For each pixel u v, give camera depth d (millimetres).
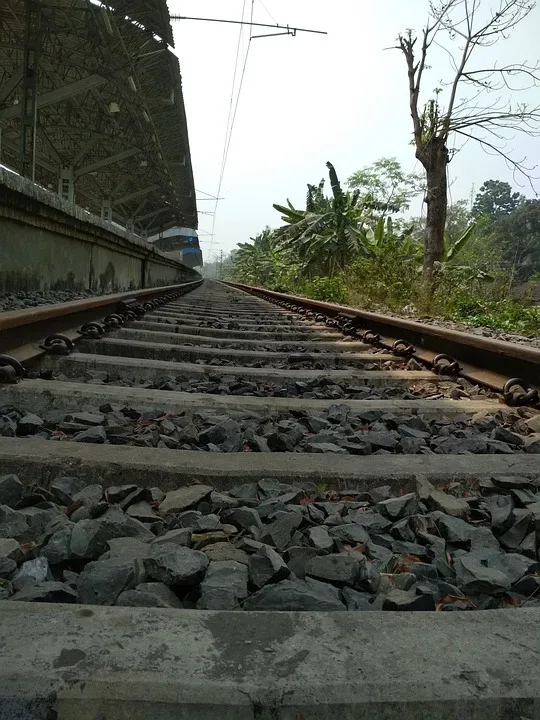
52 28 12289
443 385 3791
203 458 1965
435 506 1727
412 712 847
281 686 852
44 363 3551
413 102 13406
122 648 915
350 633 985
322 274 20984
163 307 8945
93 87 15172
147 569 1250
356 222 20531
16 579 1224
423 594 1198
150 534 1497
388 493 1832
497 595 1267
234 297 15648
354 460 2021
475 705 853
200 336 5477
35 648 903
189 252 45281
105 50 12836
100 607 1025
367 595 1252
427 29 13055
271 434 2266
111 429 2273
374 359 4699
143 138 19906
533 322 8844
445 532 1558
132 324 5840
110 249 11477
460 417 2945
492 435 2477
